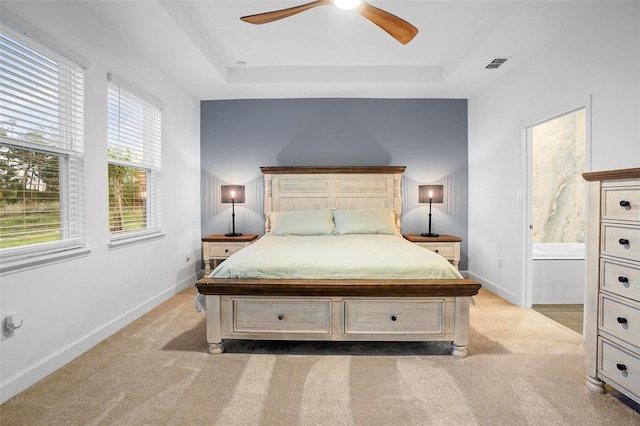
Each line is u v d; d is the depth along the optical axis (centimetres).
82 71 231
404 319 227
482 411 167
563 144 457
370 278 234
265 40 315
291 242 321
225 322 229
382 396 179
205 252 403
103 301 253
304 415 163
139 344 243
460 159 442
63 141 218
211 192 445
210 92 414
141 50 298
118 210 288
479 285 219
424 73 381
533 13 244
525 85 318
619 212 165
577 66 254
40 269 196
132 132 298
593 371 181
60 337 211
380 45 326
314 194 431
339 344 246
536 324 286
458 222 444
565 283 354
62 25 212
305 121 441
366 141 441
